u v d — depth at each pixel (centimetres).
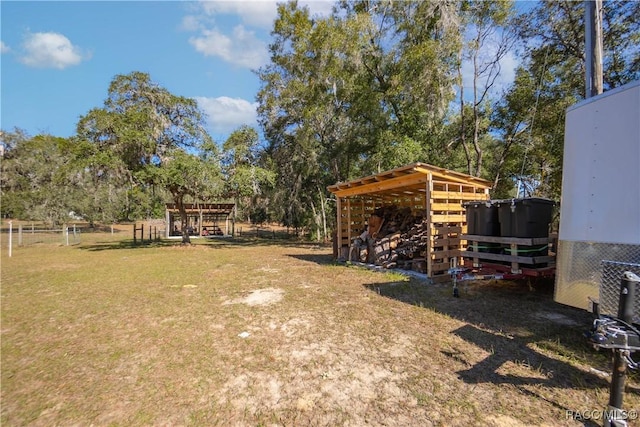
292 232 2544
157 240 2014
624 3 822
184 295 580
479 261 537
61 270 883
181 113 1551
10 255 1241
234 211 2330
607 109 267
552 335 355
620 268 228
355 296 546
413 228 816
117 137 1350
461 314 437
